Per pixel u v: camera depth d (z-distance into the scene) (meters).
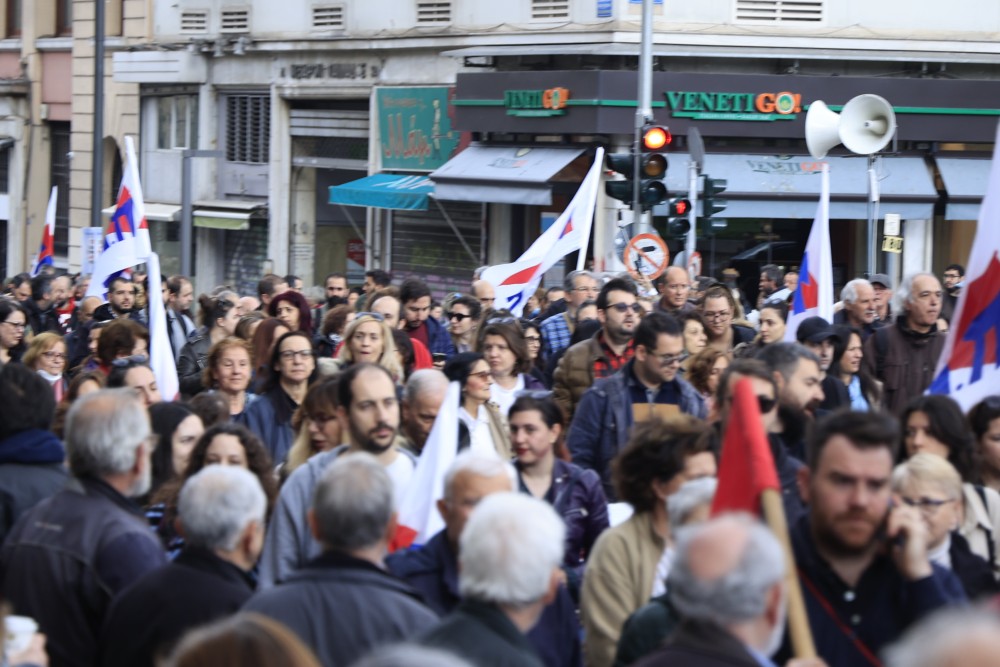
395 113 38.25
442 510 7.95
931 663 3.80
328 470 6.95
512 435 9.84
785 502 8.45
